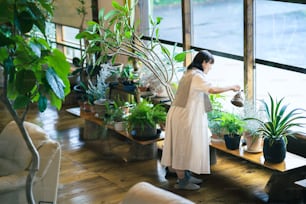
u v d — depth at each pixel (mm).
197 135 5223
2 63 2307
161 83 6031
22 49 2285
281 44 5469
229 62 6086
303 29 5227
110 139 6789
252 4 5570
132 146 6254
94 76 7391
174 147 5305
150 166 6016
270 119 5129
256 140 5230
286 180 5074
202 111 5223
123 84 6684
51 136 6996
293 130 5508
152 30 6438
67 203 5160
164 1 6746
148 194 2871
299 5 5195
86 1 7965
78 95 7594
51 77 2320
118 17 5996
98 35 5918
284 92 5570
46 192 4195
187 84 5188
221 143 5508
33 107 8070
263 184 5438
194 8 6352
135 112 6004
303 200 5039
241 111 5551
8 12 2195
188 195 5281
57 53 2385
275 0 5395
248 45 5652
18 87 2256
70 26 8398
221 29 6074
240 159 5988
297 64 5371
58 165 4223
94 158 6285
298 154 5504
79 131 7156
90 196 5316
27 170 4129
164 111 6113
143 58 6070
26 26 2238
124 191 5418
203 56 5254
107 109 6461
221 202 5102
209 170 5316
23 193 4082
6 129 4473
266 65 5664
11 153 4332
